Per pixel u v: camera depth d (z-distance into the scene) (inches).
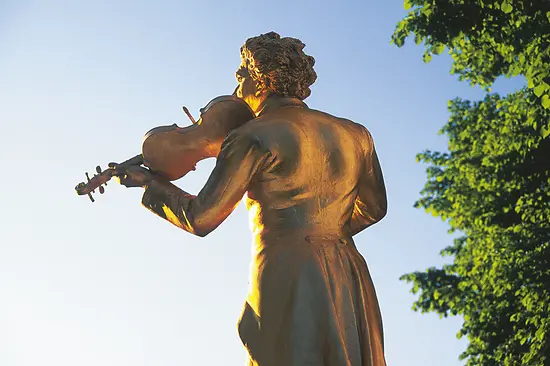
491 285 678.5
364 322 197.8
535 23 496.7
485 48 539.8
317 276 193.6
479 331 693.3
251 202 203.5
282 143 200.2
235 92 220.7
